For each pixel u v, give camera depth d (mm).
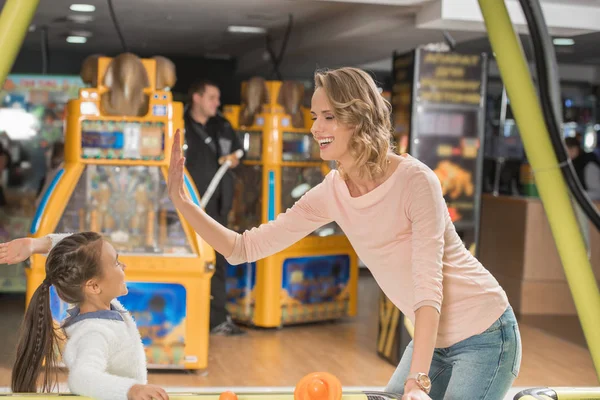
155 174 5258
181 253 5172
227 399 1973
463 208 6020
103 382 1968
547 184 3213
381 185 2246
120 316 2252
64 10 7883
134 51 11742
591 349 3205
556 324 7520
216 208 6344
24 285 7734
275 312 6777
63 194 5180
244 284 6891
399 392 2406
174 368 5227
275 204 6785
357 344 6336
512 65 3215
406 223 2244
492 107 10125
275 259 6750
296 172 6965
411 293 2314
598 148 11070
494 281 2361
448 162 5977
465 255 2348
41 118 7938
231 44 10547
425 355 2061
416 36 7906
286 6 7387
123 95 5176
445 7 5898
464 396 2289
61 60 11828
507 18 3223
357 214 2314
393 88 6262
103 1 7344
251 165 6980
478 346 2303
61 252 2246
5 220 7855
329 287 7113
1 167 7844
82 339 2137
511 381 2350
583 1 6066
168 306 5176
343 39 8219
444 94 5930
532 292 8062
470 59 5957
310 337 6559
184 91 12430
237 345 6176
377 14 7012
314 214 2479
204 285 5184
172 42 10500
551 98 3174
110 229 5230
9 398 1970
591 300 3191
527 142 3238
